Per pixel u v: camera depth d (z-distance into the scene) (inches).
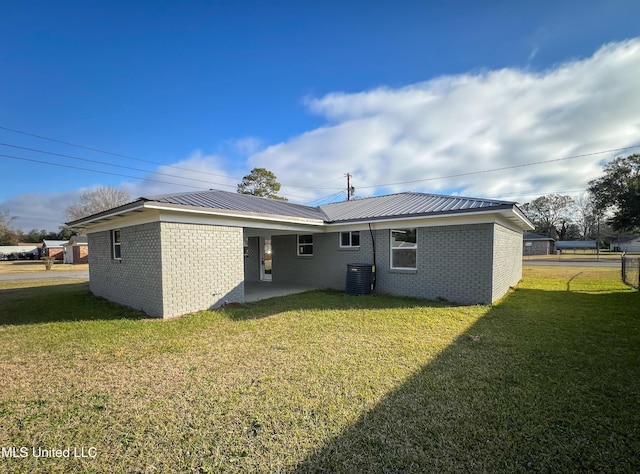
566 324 236.5
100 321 262.2
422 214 340.5
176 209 265.4
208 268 301.4
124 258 331.0
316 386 134.6
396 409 114.6
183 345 194.4
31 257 2207.2
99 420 110.3
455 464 84.9
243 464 86.2
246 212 320.5
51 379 146.3
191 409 116.7
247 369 154.9
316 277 475.2
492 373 146.7
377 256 402.6
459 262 334.6
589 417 108.1
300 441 96.2
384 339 202.5
